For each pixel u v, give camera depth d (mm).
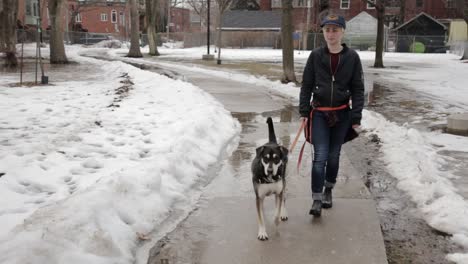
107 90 15391
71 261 3633
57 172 6234
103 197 4715
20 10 58062
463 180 6344
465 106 13312
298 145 8320
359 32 58250
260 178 4457
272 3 70125
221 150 7984
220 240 4535
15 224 4395
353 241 4500
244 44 64000
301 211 5270
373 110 12539
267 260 4133
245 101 13562
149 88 15594
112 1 85625
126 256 4008
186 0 90250
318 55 4980
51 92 14812
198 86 17250
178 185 5879
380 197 5801
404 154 7496
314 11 59594
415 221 5062
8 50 24438
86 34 69750
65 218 4129
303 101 5137
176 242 4488
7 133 8625
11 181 5750
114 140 8125
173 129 8641
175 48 63562
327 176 5270
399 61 37219
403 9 55875
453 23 56625
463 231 4727
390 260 4195
